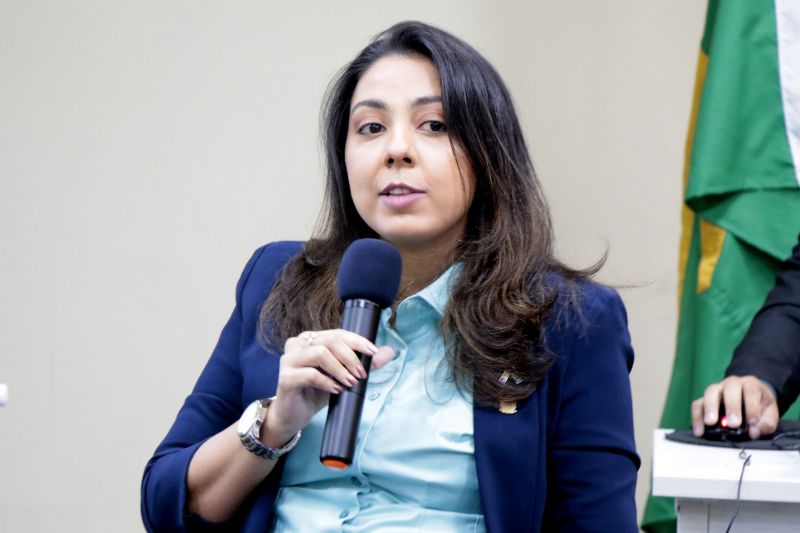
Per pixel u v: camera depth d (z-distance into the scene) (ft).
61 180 29.60
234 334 14.87
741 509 14.65
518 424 12.91
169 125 29.58
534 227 13.94
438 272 14.08
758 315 19.12
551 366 13.25
